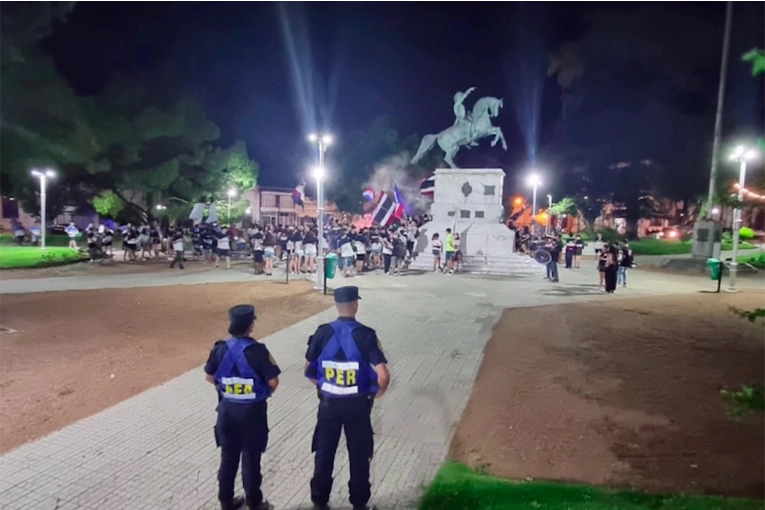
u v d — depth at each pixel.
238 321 4.67
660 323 13.11
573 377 8.73
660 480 5.47
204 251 29.06
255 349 4.61
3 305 14.34
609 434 6.60
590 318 13.65
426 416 7.12
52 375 8.53
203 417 6.87
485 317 13.60
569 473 5.65
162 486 5.14
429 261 25.44
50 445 6.00
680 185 42.12
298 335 11.27
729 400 4.43
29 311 13.53
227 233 28.84
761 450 6.14
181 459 5.71
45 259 23.27
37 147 27.27
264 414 4.67
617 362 9.62
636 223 47.31
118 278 20.52
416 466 5.71
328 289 17.44
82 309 13.88
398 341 11.01
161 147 39.31
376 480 5.37
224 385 4.60
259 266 21.97
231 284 18.78
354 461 4.51
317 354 4.55
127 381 8.27
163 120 36.25
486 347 10.62
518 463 5.88
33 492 5.00
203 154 42.00
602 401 7.68
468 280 21.33
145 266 24.94
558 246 22.41
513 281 21.48
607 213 53.56
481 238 25.47
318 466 4.52
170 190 42.75
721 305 15.98
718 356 10.09
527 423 6.91
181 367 8.98
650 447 6.25
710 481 5.43
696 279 24.38
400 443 6.29
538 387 8.25
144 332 11.40
